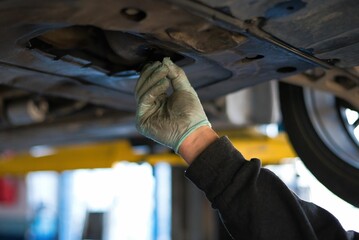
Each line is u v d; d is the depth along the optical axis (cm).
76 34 99
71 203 694
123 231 644
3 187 638
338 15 83
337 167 163
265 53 98
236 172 98
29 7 75
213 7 78
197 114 102
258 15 82
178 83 102
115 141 326
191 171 100
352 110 167
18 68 107
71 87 124
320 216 107
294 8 80
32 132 248
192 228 393
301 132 167
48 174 700
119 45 98
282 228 96
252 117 232
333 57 103
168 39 89
